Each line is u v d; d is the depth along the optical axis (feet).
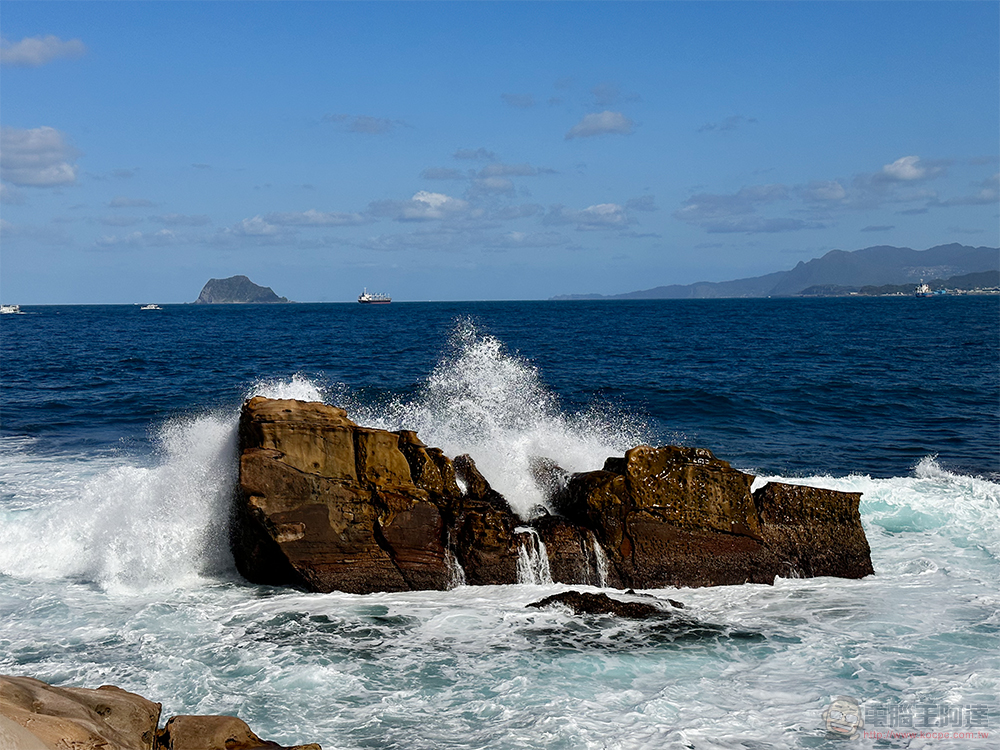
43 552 38.32
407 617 32.04
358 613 32.55
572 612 32.32
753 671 27.25
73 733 17.75
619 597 33.71
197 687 26.09
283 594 35.12
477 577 35.27
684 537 36.11
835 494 37.27
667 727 23.48
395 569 34.99
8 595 34.83
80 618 32.24
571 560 35.53
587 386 99.66
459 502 36.65
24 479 53.36
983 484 49.90
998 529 42.65
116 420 76.89
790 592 34.91
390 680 26.63
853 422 76.74
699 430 72.84
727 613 32.60
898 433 71.46
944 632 30.30
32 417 77.82
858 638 29.86
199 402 87.61
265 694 25.66
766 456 62.95
